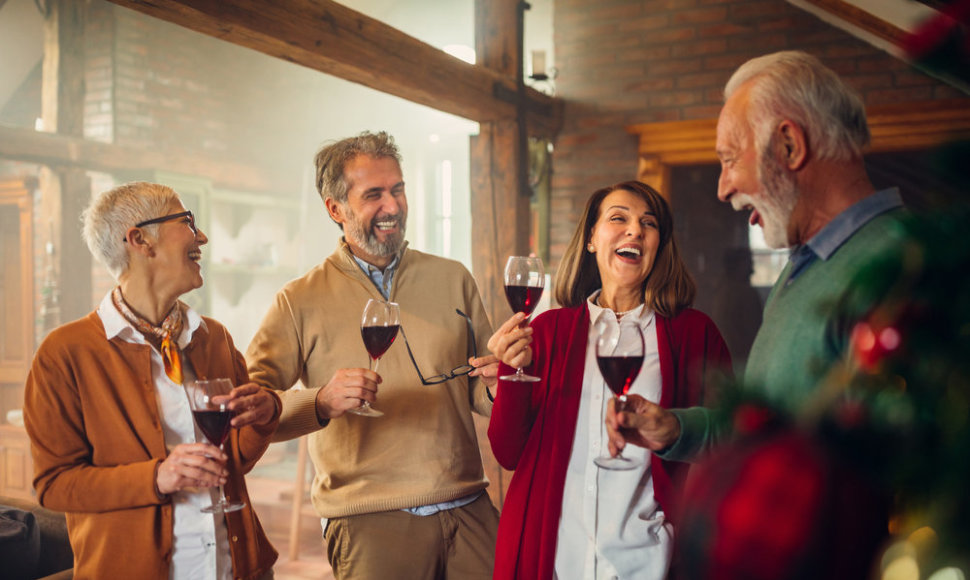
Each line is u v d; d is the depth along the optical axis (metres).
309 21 2.62
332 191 1.99
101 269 5.34
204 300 6.07
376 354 1.69
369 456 1.89
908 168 5.59
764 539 0.40
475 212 4.34
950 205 0.41
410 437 1.90
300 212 7.36
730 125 1.11
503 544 1.57
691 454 1.20
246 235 6.89
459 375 1.86
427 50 3.40
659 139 4.89
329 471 1.91
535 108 4.64
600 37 5.04
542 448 1.58
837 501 0.40
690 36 4.80
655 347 1.62
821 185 1.06
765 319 1.12
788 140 1.05
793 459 0.41
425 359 1.97
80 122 5.51
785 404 0.48
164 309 1.62
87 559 1.49
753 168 1.08
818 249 1.03
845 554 0.40
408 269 2.07
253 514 1.73
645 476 1.51
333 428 1.91
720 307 6.39
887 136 4.37
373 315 1.65
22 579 2.06
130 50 5.65
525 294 1.66
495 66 4.30
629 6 4.95
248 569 1.63
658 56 4.89
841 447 0.43
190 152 6.17
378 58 3.03
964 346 0.39
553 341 1.65
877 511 0.41
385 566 1.85
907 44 0.40
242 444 1.64
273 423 1.62
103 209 1.57
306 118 7.35
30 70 6.19
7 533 2.04
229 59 6.55
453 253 7.74
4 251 5.80
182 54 6.10
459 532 1.92
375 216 1.96
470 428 2.03
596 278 1.78
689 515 0.44
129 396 1.51
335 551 1.91
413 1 7.72
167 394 1.58
